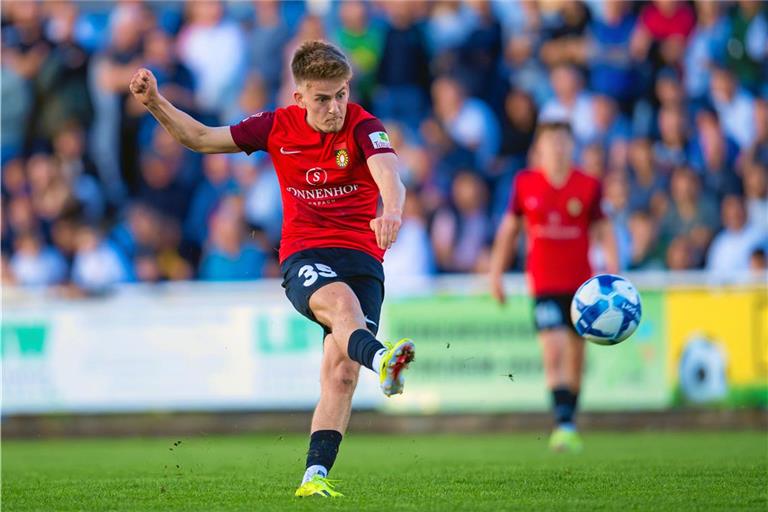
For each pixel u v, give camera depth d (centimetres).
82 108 5256
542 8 5409
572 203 3262
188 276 4991
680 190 4947
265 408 4425
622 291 2197
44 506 1744
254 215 4981
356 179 1756
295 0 5428
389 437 4231
